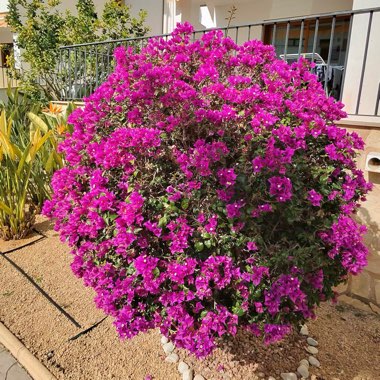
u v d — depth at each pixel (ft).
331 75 14.49
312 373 6.56
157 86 5.80
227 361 6.77
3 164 11.10
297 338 7.45
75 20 22.48
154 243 5.54
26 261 10.25
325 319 8.20
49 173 12.34
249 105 5.74
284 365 6.72
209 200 5.24
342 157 5.93
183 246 5.16
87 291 8.95
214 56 6.75
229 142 5.58
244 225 5.25
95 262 6.28
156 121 5.86
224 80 6.72
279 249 5.40
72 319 7.91
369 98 10.71
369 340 7.54
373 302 8.52
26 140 13.25
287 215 5.32
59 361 6.77
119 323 5.60
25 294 8.78
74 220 6.26
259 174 5.18
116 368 6.62
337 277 6.50
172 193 5.38
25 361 6.81
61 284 9.21
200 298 5.17
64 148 7.20
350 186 6.02
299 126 5.77
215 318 5.23
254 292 5.28
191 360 6.81
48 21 23.13
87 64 19.39
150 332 7.59
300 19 9.35
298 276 5.35
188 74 6.65
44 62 22.43
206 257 5.42
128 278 5.60
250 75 6.80
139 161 5.61
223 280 5.15
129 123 6.26
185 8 22.25
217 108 5.89
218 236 5.26
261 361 6.79
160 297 5.37
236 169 5.28
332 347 7.29
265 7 20.66
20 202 11.25
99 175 5.96
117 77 6.99
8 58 25.11
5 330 7.52
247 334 7.43
